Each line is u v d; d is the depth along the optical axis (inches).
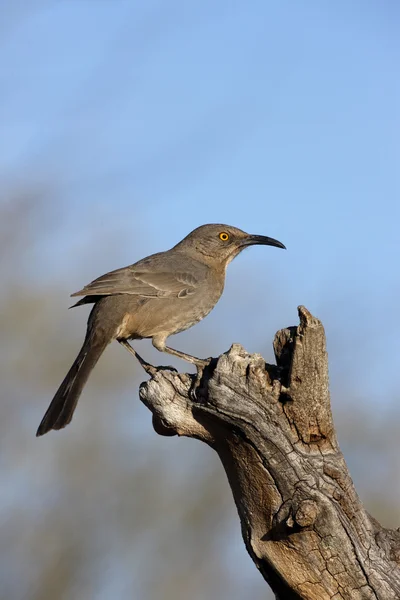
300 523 403.2
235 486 434.3
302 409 410.9
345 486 417.4
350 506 417.1
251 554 431.8
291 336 419.8
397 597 414.6
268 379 415.8
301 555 417.1
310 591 418.9
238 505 436.8
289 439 414.9
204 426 440.1
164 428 459.5
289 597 431.2
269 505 422.3
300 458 415.2
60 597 677.3
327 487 415.2
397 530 431.8
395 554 419.8
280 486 417.7
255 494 424.8
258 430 413.4
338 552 414.3
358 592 416.5
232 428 418.9
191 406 438.0
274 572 424.8
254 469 421.4
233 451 426.0
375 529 426.6
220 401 413.7
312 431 415.2
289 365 412.5
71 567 685.3
